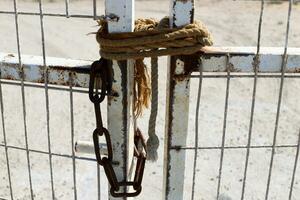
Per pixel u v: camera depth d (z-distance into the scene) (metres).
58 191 4.36
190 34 1.71
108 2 1.71
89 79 1.86
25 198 4.30
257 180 4.49
